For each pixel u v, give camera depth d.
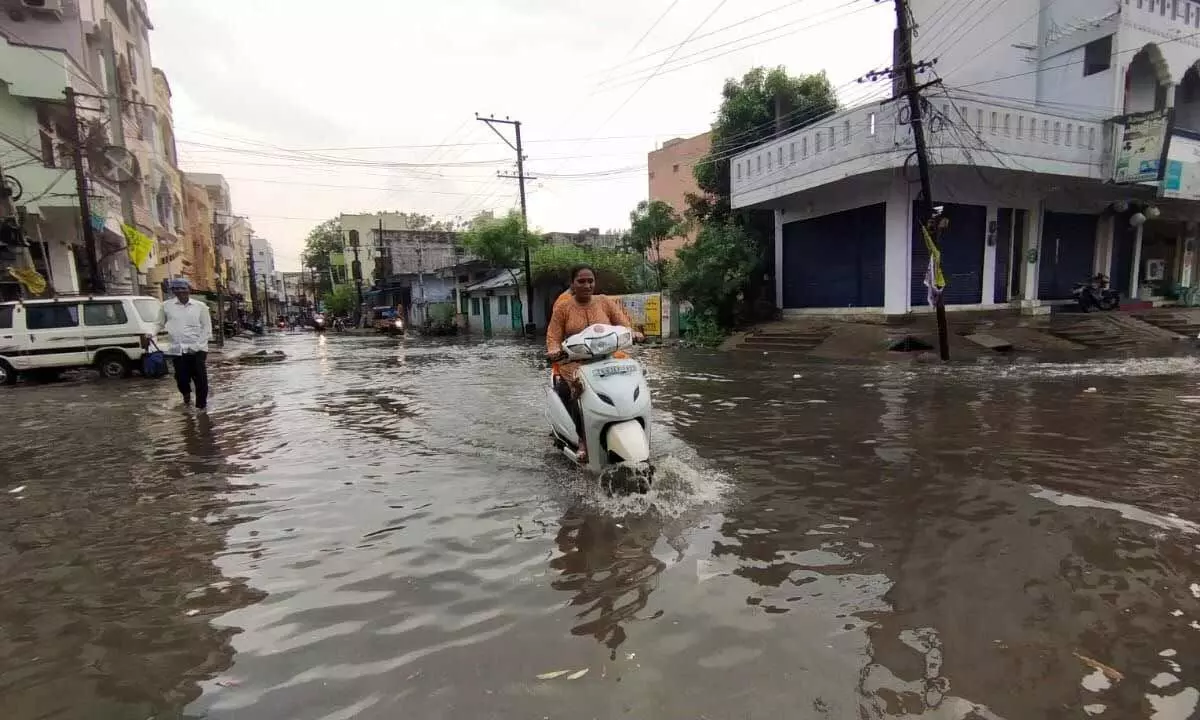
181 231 30.80
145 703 2.24
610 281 27.23
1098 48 16.73
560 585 3.07
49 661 2.53
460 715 2.12
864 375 10.51
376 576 3.23
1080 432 5.95
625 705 2.15
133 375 13.75
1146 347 13.98
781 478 4.73
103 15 21.42
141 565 3.44
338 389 10.77
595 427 4.62
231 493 4.71
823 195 17.14
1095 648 2.44
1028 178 15.65
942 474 4.70
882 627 2.62
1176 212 20.73
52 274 17.48
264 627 2.76
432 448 6.04
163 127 29.03
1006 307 16.83
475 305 37.47
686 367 12.52
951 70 18.20
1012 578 3.03
